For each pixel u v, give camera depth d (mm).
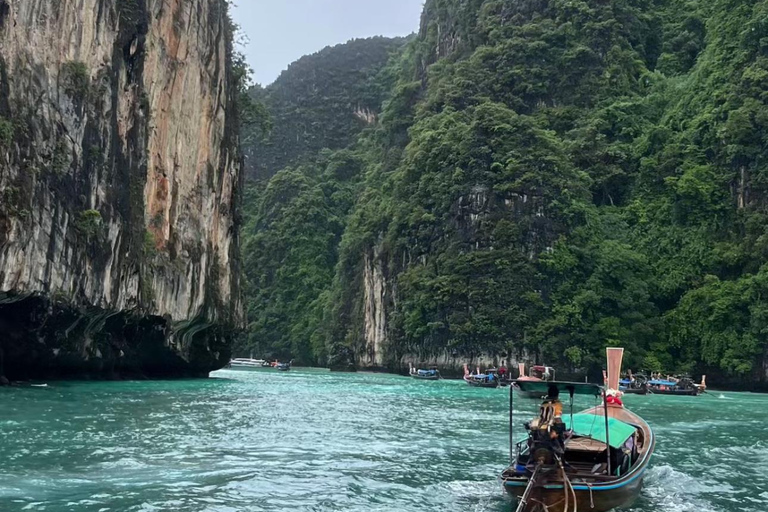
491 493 12289
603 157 75125
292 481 12859
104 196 32188
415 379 60188
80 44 31391
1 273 25734
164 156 38906
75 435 16688
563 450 11141
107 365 36438
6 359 29875
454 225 70312
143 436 17188
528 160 69062
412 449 16953
